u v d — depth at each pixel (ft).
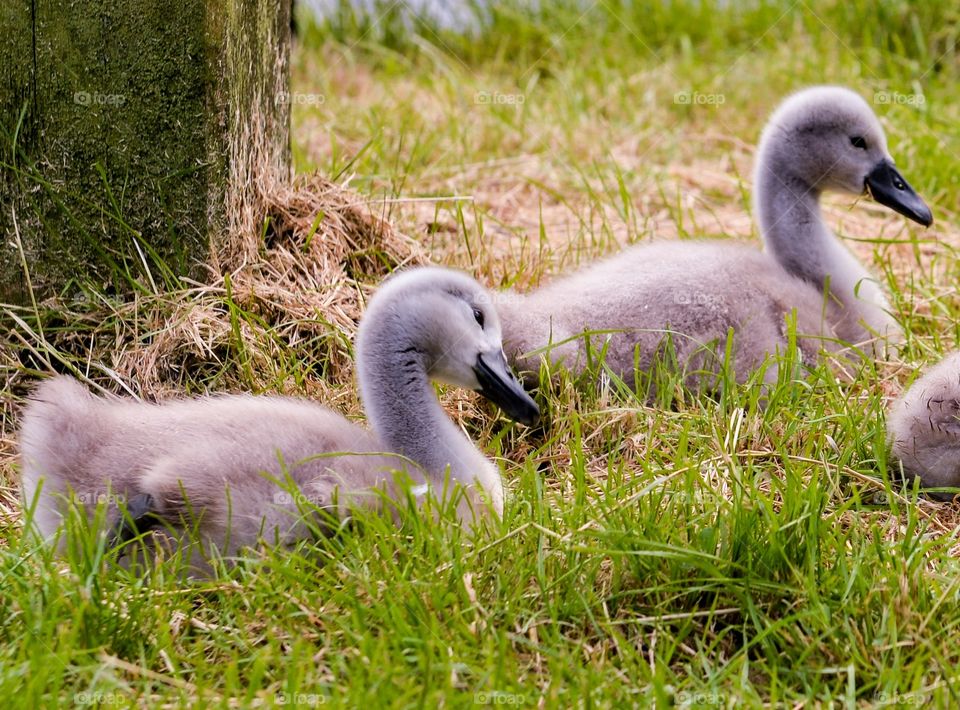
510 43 70.33
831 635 24.49
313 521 26.91
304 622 24.94
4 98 34.04
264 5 37.24
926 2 67.00
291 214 39.09
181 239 35.17
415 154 51.34
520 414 30.17
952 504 30.66
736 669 24.26
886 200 39.58
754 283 36.11
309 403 30.83
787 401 33.27
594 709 22.08
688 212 50.24
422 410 30.12
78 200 34.65
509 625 24.97
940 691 22.53
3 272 35.06
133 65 33.81
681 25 70.54
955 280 43.29
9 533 28.02
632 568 25.93
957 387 30.55
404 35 71.56
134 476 27.61
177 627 24.94
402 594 24.88
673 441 31.96
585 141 56.75
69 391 28.99
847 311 38.47
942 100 60.70
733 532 26.25
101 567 25.58
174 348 34.37
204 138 34.37
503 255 42.78
